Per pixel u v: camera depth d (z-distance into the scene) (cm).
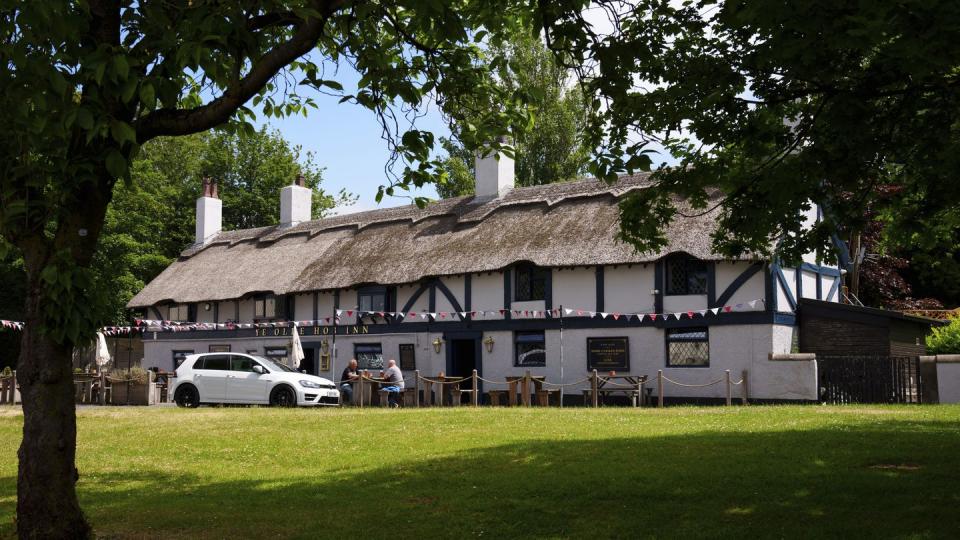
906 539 641
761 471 934
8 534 717
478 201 3162
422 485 938
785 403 2195
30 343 672
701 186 988
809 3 609
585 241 2588
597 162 925
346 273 3156
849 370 2109
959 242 1338
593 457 1076
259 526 756
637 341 2470
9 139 664
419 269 2916
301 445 1298
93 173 680
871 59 782
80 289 654
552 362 2608
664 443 1181
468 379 2553
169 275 3950
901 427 1293
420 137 877
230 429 1523
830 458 1005
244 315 3500
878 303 3331
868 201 984
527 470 1000
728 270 2341
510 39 978
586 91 874
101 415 1878
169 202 5012
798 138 884
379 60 870
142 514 812
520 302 2717
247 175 5316
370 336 3052
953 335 2294
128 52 685
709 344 2352
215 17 685
